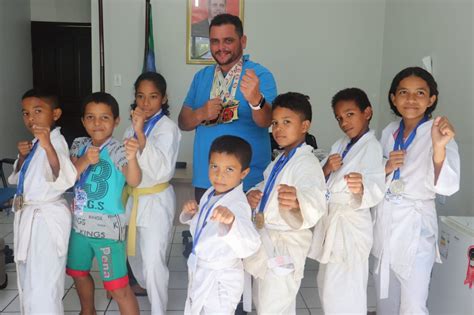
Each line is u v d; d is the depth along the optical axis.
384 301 1.99
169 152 2.05
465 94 2.82
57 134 1.98
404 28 4.01
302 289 2.80
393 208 1.82
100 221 1.96
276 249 1.67
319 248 1.83
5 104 4.93
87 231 1.97
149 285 2.09
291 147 1.77
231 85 2.17
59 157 1.81
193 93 2.38
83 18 5.79
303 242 1.70
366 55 4.62
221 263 1.62
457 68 2.96
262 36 4.53
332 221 1.79
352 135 1.87
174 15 4.45
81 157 1.96
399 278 1.82
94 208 1.96
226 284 1.62
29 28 5.66
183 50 4.51
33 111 1.95
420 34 3.65
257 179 2.18
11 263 3.07
